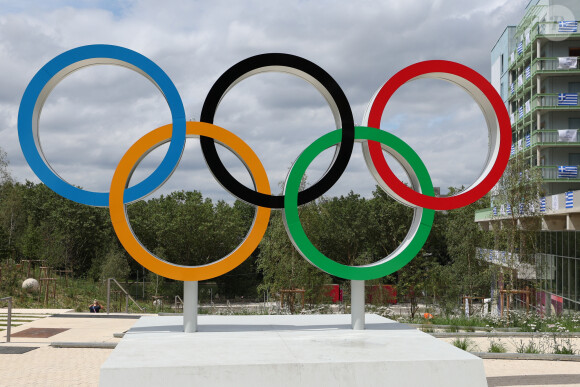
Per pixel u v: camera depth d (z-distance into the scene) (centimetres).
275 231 2548
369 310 2286
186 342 1036
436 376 911
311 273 2520
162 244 6631
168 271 1088
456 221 4200
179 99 1102
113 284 3909
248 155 1112
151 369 867
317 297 2658
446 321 1858
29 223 5356
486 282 3903
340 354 948
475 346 1419
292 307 2455
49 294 3067
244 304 5638
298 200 1120
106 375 859
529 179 2512
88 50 1091
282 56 1123
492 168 1182
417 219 1185
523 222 2553
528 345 1454
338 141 1136
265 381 884
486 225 4006
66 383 1045
